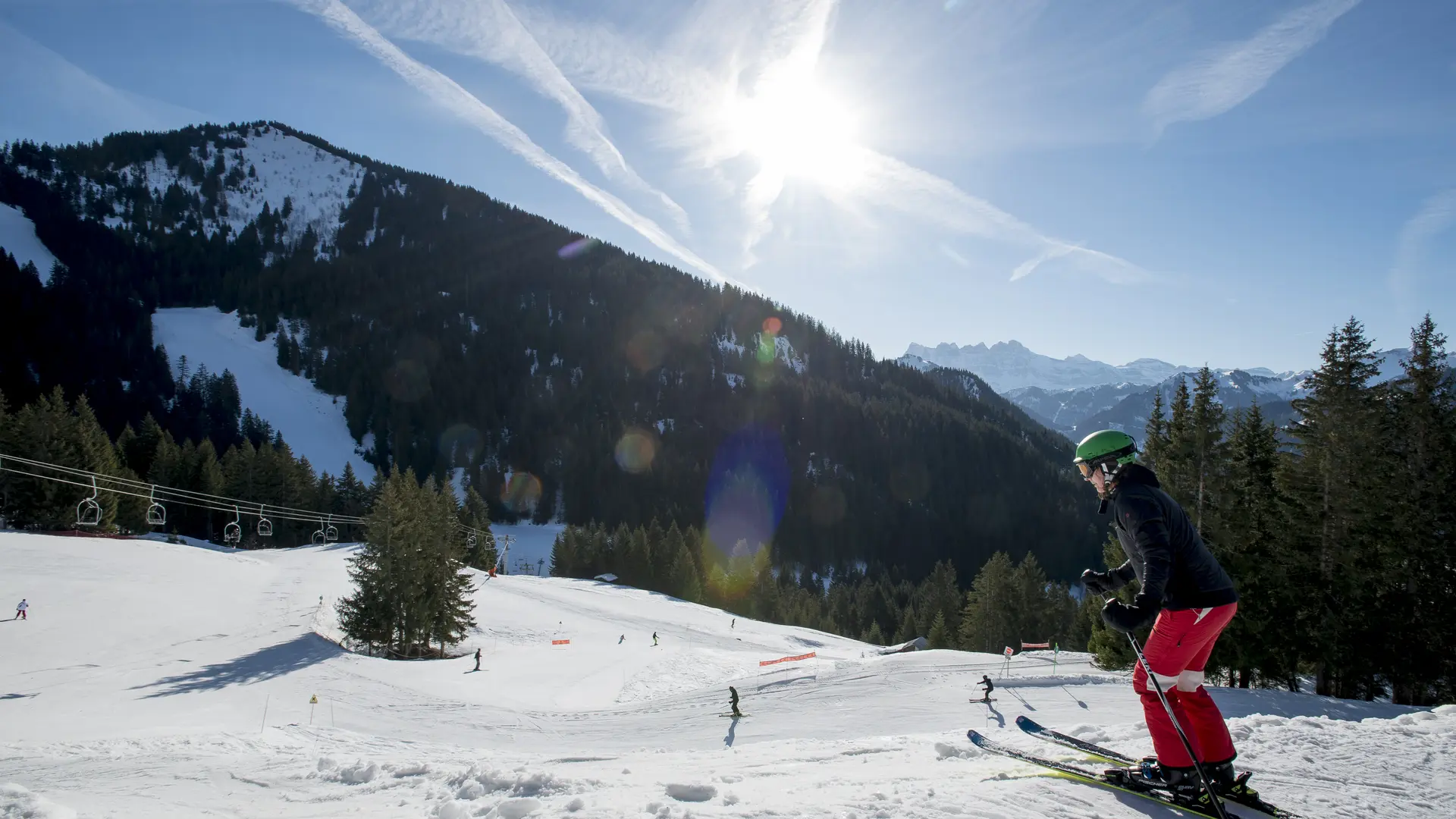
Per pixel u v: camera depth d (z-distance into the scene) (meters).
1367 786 4.10
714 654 37.06
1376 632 21.06
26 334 125.38
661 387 194.38
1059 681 22.09
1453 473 21.25
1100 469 3.88
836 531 131.62
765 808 3.95
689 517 132.38
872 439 165.00
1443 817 3.66
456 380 172.62
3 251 144.75
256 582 48.28
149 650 30.61
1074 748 5.05
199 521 80.81
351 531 88.75
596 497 135.75
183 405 128.38
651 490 139.12
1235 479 24.48
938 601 75.56
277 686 25.48
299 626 36.91
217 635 34.06
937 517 136.00
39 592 36.69
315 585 49.09
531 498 137.38
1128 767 4.45
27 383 114.62
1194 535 3.71
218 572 49.12
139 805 7.03
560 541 88.44
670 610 61.84
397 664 31.77
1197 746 3.72
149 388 129.12
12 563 41.62
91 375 124.19
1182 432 26.14
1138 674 3.95
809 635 58.16
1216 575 3.65
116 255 197.88
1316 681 23.84
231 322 187.12
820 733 17.86
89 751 11.91
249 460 83.94
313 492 88.50
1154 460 27.86
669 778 5.81
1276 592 22.08
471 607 42.69
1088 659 29.75
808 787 4.73
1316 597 21.80
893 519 136.25
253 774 8.74
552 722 21.52
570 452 149.88
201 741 13.17
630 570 80.94
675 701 24.33
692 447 164.25
